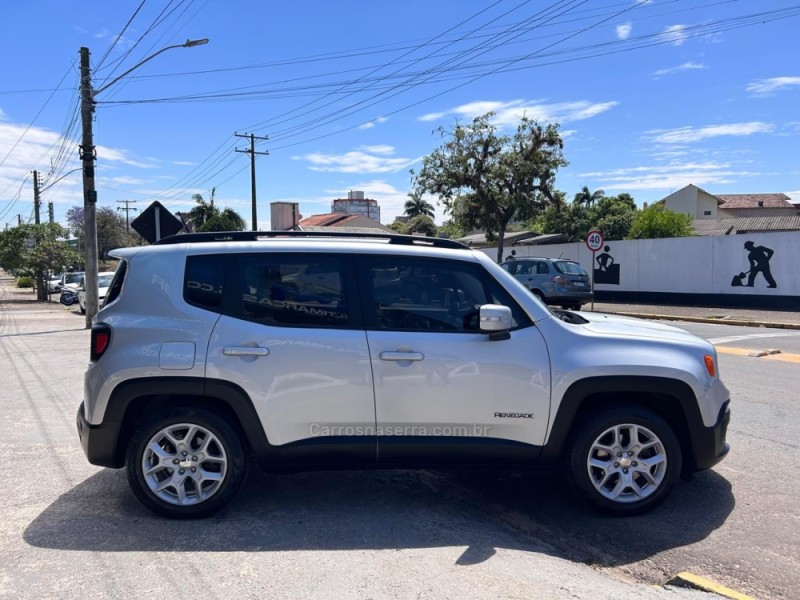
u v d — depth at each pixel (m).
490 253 31.12
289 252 4.29
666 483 4.23
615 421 4.19
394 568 3.48
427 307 4.27
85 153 17.84
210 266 4.26
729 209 77.06
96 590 3.22
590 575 3.46
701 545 3.90
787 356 10.98
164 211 13.20
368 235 4.58
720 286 21.41
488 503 4.54
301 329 4.14
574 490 4.26
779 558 3.74
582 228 56.41
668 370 4.17
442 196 28.42
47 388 8.58
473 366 4.13
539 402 4.16
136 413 4.23
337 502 4.48
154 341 4.09
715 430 4.29
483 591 3.23
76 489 4.69
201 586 3.27
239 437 4.14
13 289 53.91
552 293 19.70
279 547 3.74
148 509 4.24
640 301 23.91
